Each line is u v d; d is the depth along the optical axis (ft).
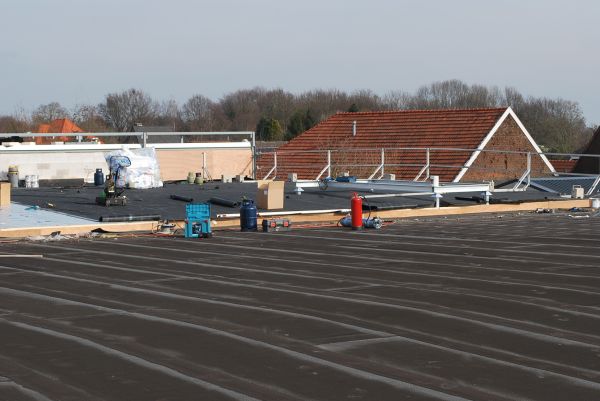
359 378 30.17
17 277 52.54
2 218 80.84
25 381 29.91
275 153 146.41
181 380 30.01
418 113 166.71
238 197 99.25
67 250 66.39
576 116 322.34
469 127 154.10
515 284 49.62
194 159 146.92
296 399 27.89
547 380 29.94
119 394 28.48
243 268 56.54
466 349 34.27
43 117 310.45
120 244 70.44
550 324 38.83
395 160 153.89
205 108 386.32
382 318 40.11
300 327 38.22
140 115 374.43
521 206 100.53
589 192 111.45
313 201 98.22
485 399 27.89
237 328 38.01
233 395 28.30
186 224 75.31
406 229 82.07
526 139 154.71
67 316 40.63
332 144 168.25
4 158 128.98
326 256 62.54
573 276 52.60
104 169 136.15
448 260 60.03
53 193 102.73
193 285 49.62
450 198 103.24
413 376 30.42
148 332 37.22
